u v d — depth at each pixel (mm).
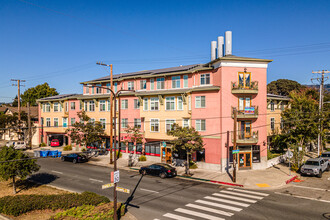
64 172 29094
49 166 32719
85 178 26172
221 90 28766
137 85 37844
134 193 20781
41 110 51781
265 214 15945
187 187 22625
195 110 30750
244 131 29938
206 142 29844
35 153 39781
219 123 28969
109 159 37031
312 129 29172
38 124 52656
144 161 35094
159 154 34562
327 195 20188
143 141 35906
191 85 32281
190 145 25969
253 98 30016
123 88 39594
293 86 66562
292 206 17469
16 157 21422
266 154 30656
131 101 37375
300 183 24141
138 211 16688
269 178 25562
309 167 26438
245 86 29344
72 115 45469
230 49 33312
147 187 22594
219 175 26891
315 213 16125
